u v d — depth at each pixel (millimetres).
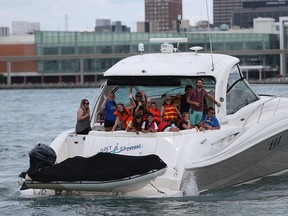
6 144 61781
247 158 34969
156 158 30703
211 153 33062
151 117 32906
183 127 34094
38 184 31359
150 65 35781
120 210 29938
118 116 34594
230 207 30766
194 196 32062
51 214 29766
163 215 29219
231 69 36469
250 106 37094
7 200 32500
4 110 127812
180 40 39125
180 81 35062
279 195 33156
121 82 35469
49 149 31906
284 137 36781
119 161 30703
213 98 35062
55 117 101125
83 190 31281
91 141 33375
